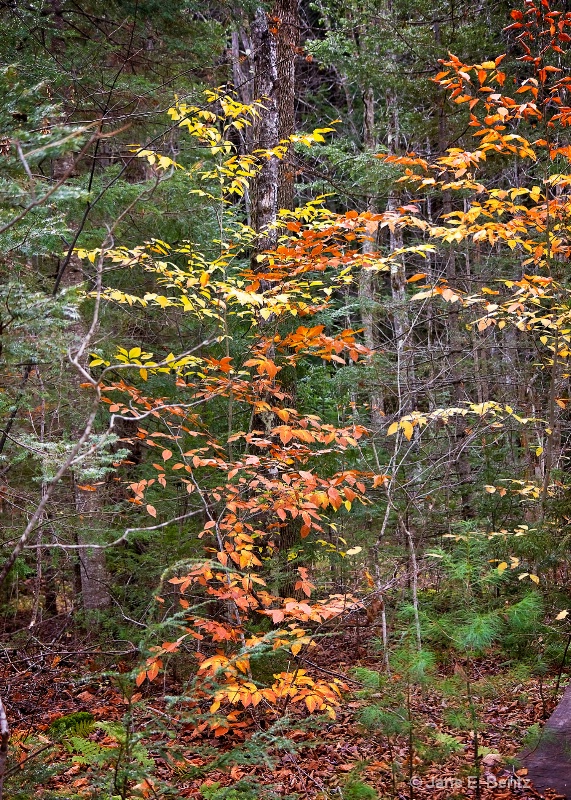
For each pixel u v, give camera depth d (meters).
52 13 6.64
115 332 7.18
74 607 7.42
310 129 21.22
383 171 9.34
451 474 8.35
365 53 10.64
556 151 6.00
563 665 5.61
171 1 7.29
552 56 8.77
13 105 2.98
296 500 4.69
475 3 10.04
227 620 5.94
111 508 6.62
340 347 5.07
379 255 5.25
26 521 5.48
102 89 6.46
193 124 5.79
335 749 4.69
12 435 3.88
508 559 5.86
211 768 3.00
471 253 11.52
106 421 7.14
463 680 4.19
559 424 8.63
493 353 11.07
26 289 3.02
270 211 6.99
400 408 7.13
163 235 7.68
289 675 4.21
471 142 9.29
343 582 7.10
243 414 7.21
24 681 6.02
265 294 5.37
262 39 7.18
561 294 7.10
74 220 6.83
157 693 5.70
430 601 5.44
